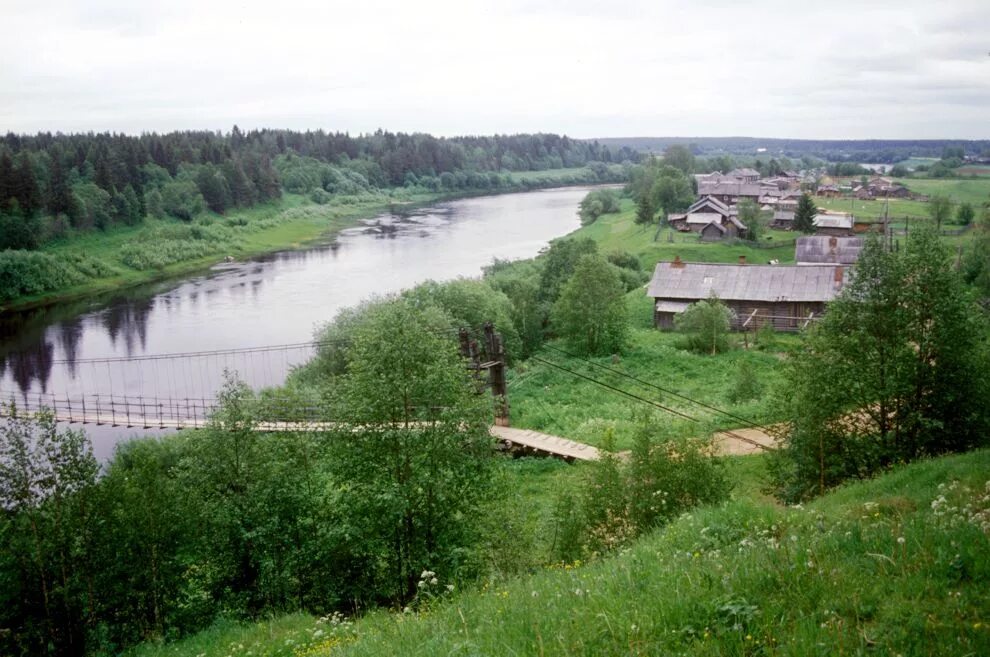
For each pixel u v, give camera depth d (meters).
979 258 69.88
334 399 22.30
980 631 6.86
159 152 160.62
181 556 22.72
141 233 120.19
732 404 43.50
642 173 185.62
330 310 82.44
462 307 59.38
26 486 21.17
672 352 57.72
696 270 70.38
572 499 22.44
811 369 22.47
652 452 21.25
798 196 154.00
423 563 20.31
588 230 138.38
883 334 21.62
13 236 102.50
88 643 21.62
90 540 21.81
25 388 61.53
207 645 18.77
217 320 80.06
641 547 14.25
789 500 22.83
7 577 21.02
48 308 87.38
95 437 51.91
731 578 8.84
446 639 9.50
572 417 44.94
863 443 21.94
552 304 72.00
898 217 123.00
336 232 145.12
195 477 22.73
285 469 22.53
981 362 21.27
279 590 21.61
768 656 7.09
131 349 71.06
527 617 9.46
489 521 21.14
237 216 140.88
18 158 134.25
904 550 8.93
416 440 20.77
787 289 66.12
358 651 10.86
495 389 44.28
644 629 8.07
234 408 23.00
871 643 7.04
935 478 16.75
